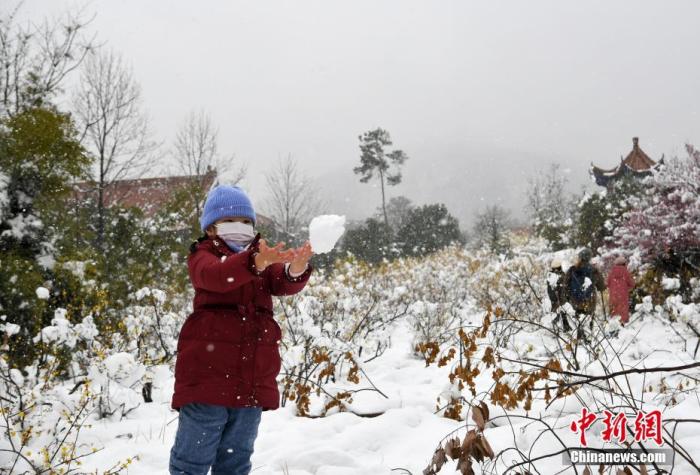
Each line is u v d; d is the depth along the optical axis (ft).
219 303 7.94
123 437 13.29
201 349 7.72
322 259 53.62
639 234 35.96
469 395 14.38
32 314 22.27
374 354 23.34
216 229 8.47
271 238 70.59
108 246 36.32
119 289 31.07
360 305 24.17
